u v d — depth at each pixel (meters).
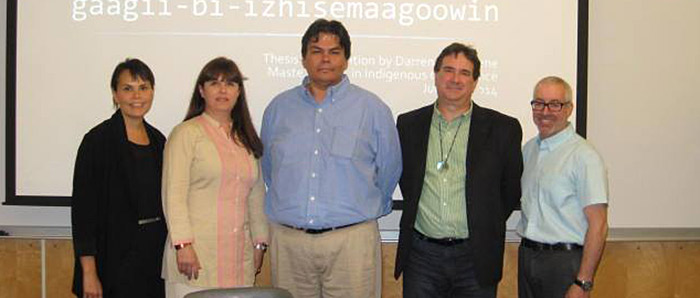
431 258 2.80
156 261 2.68
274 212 2.76
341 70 2.72
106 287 2.60
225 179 2.56
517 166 2.81
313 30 2.70
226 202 2.57
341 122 2.74
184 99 3.43
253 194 2.74
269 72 3.45
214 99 2.56
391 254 3.52
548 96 2.72
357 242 2.73
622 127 3.57
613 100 3.56
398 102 3.48
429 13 3.47
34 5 3.38
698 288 3.59
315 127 2.74
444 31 3.48
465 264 2.77
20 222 3.47
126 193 2.61
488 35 3.48
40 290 3.47
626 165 3.57
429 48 3.48
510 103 3.50
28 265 3.46
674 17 3.56
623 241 3.57
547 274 2.74
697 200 3.59
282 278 2.80
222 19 3.43
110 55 3.41
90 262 2.58
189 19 3.42
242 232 2.63
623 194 3.57
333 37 2.68
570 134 2.76
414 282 2.84
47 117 3.41
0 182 3.46
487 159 2.75
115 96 2.70
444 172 2.78
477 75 2.78
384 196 2.94
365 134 2.75
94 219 2.58
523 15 3.49
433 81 3.48
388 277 3.53
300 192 2.71
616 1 3.55
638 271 3.58
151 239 2.66
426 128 2.84
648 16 3.55
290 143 2.74
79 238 2.56
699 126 3.58
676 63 3.56
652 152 3.57
